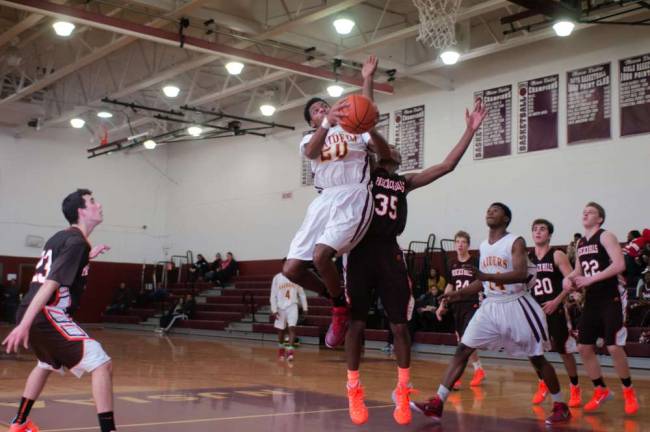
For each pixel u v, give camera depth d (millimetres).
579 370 11680
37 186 24609
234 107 23875
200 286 23984
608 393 6797
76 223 4477
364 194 4430
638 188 14336
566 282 6559
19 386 7719
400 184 4754
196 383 8469
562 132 15633
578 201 15227
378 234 4602
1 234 23859
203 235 25578
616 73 14844
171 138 23047
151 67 19422
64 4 13734
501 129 16750
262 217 23344
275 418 5855
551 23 14359
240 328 19469
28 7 12547
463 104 17578
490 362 13078
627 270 12961
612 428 5770
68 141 25312
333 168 4453
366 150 4535
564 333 7031
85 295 25297
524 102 16359
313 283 4613
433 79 17516
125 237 26312
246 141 24219
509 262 6195
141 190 26859
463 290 6535
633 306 12102
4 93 22641
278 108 20094
